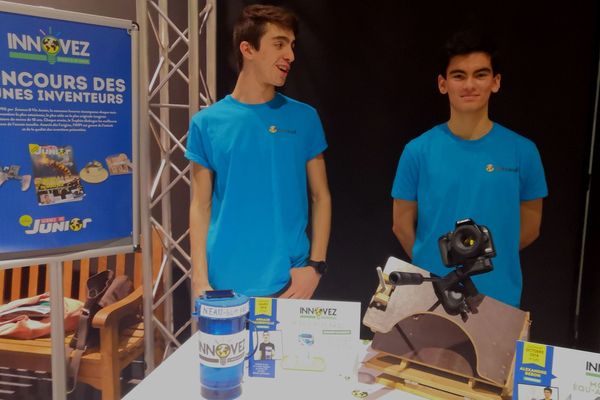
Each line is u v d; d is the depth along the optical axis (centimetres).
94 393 278
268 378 130
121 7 262
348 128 243
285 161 183
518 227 179
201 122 182
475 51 171
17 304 246
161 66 244
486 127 179
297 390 125
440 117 232
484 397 117
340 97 241
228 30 250
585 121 220
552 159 225
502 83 224
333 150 246
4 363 223
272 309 130
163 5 228
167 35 243
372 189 244
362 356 140
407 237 193
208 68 237
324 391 125
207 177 185
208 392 120
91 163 200
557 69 220
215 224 185
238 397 121
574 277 230
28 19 182
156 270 262
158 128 269
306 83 244
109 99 201
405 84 234
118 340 240
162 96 248
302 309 130
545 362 109
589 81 217
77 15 190
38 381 275
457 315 124
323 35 239
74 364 216
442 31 227
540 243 231
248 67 180
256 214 182
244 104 183
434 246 182
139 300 236
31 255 192
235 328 120
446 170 179
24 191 189
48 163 192
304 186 189
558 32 217
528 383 110
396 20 231
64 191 196
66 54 190
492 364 118
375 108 238
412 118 235
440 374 126
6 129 183
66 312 237
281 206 182
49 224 194
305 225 191
